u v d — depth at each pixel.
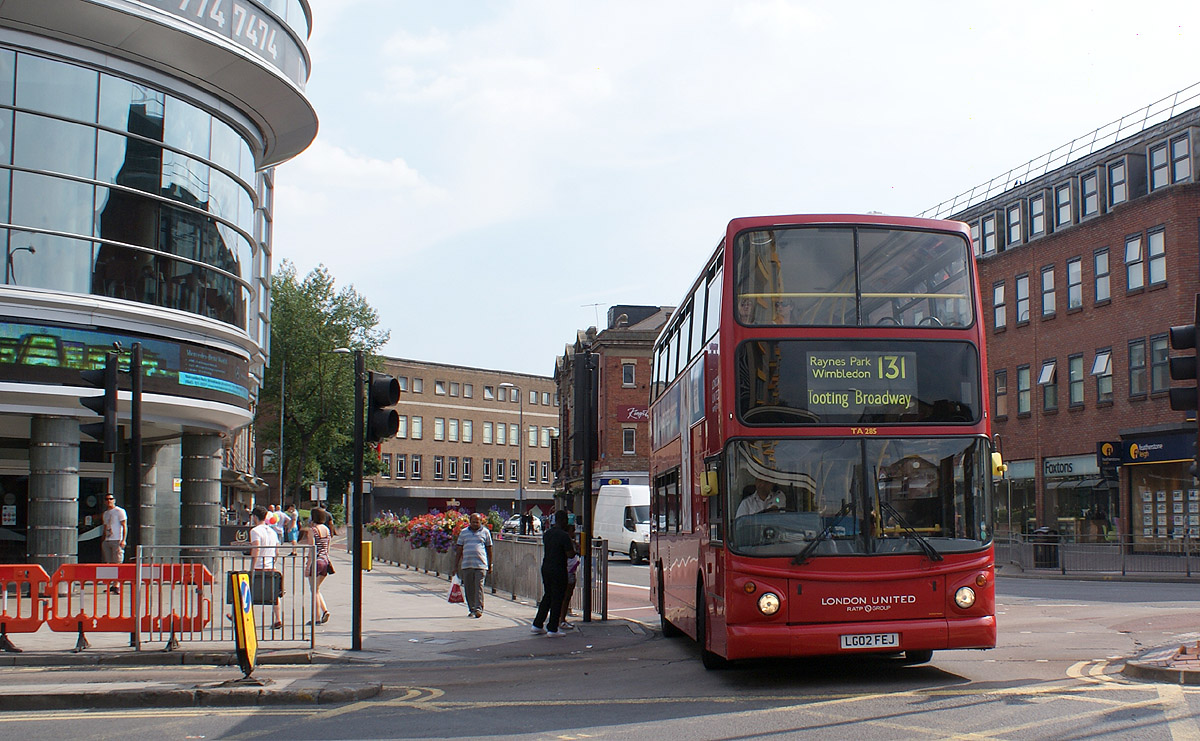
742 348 11.02
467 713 9.80
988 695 9.81
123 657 13.24
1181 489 36.88
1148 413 38.50
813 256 11.23
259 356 28.19
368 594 25.36
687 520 13.93
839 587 10.66
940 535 10.81
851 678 11.45
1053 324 44.16
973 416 11.02
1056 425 43.78
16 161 20.11
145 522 27.09
